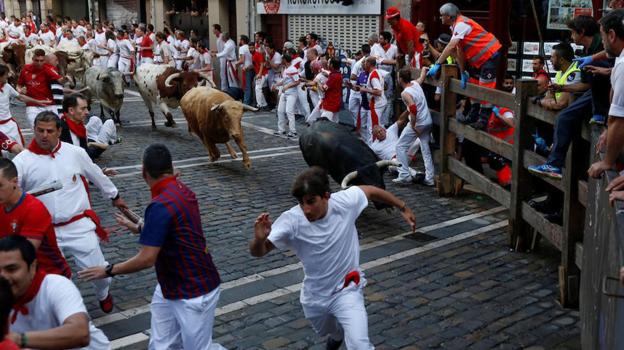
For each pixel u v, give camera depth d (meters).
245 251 7.77
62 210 5.72
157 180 4.41
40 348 3.21
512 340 5.64
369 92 12.37
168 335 4.55
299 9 20.52
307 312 4.67
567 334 5.75
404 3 17.70
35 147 5.66
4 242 3.35
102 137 11.84
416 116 10.35
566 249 6.28
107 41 23.97
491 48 9.30
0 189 4.41
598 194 4.86
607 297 3.72
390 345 5.55
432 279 6.98
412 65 12.82
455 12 9.43
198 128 12.02
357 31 19.14
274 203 9.73
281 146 13.82
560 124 6.24
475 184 9.18
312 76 15.22
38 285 3.46
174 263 4.36
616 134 4.61
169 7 26.56
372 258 7.59
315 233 4.41
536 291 6.68
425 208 9.57
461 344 5.57
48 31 28.00
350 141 8.50
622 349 3.09
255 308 6.27
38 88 11.48
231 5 23.67
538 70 8.97
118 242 8.09
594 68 5.52
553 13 12.10
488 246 8.00
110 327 5.91
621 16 4.81
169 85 14.79
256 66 18.44
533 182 7.87
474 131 9.14
